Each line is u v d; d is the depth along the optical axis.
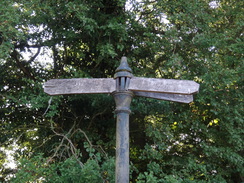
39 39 7.70
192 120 6.98
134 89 3.51
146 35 7.10
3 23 5.23
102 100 6.81
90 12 6.91
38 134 7.95
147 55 7.66
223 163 7.34
